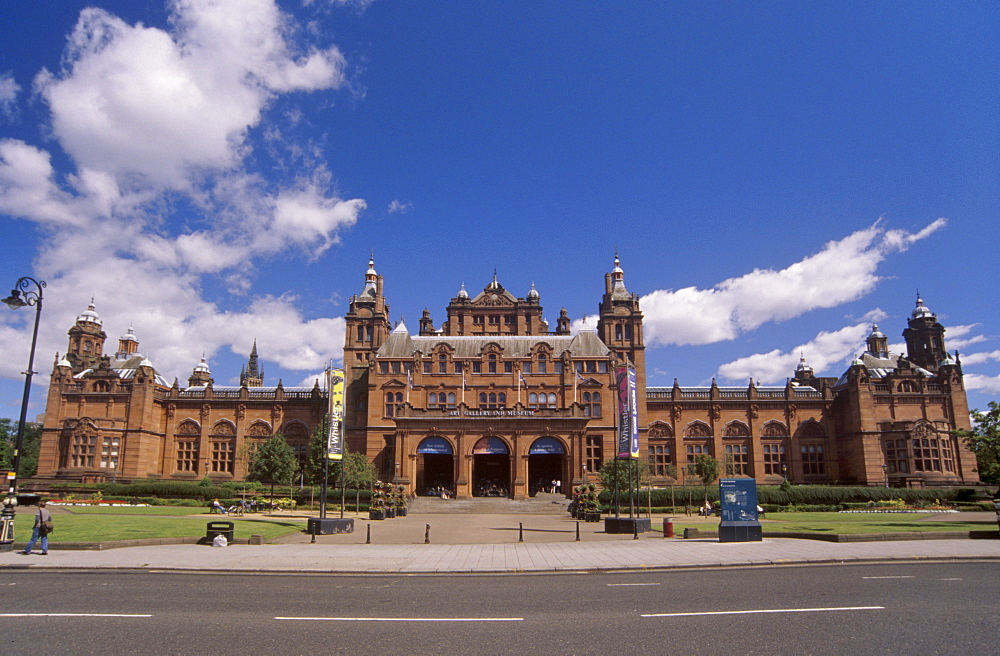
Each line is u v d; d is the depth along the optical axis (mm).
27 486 83000
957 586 19484
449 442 76938
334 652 12617
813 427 92438
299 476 85438
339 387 43688
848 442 89688
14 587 20000
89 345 108062
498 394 87562
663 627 14555
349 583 21469
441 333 113250
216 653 12555
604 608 16750
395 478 75750
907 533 33125
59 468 86875
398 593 19312
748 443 92625
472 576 23312
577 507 56656
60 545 29578
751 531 33781
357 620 15383
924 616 15391
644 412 93312
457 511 66000
